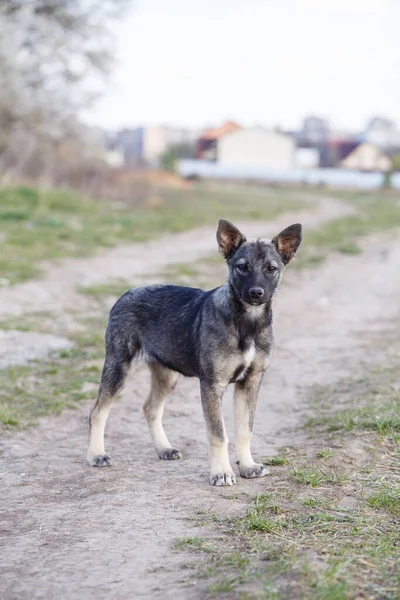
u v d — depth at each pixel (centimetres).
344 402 793
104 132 3497
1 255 1577
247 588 385
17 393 813
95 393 827
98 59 3038
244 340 561
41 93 2917
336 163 9512
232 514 498
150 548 448
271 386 873
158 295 630
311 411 770
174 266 1641
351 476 572
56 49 2959
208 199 3619
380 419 702
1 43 2784
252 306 558
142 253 1812
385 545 436
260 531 465
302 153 9406
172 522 487
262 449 653
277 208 3412
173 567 421
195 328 586
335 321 1234
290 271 1698
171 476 588
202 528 475
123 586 404
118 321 633
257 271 558
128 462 629
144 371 928
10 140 2967
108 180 3142
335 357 1002
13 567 435
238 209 3158
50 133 2972
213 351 561
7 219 2152
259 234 2348
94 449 626
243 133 8612
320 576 387
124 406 797
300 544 440
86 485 571
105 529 481
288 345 1069
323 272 1708
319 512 496
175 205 3048
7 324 1085
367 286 1552
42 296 1280
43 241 1789
